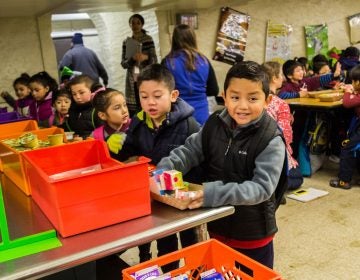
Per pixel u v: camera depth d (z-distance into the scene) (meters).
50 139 1.74
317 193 3.44
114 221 1.14
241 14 5.39
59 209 1.07
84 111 2.77
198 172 1.63
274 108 3.10
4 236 1.04
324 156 4.07
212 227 1.57
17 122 2.20
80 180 1.08
